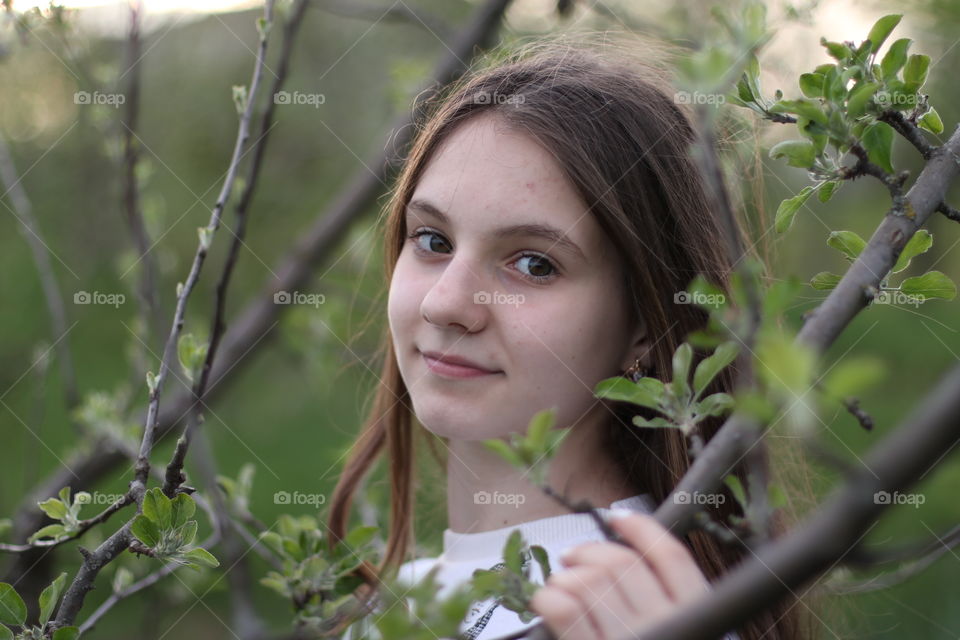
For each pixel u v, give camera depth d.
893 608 1.91
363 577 1.28
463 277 1.02
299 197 3.17
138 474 0.91
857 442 2.17
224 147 3.34
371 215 2.09
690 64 0.54
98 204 2.85
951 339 2.36
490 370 1.03
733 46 0.57
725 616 0.41
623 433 1.19
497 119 1.06
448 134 1.12
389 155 1.80
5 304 2.94
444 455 1.56
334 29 3.15
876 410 2.27
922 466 0.38
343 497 1.51
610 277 1.08
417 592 0.57
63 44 1.66
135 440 1.70
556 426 1.07
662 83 1.22
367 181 2.00
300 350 2.10
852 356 2.22
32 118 2.88
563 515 1.13
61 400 2.87
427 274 1.10
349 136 3.17
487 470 1.17
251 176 1.13
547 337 1.03
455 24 2.59
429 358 1.06
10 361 2.91
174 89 3.39
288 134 3.17
